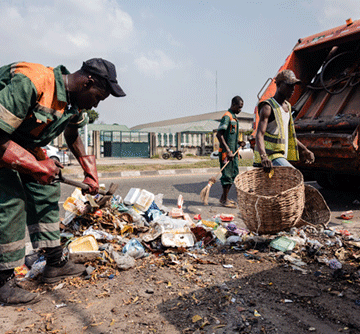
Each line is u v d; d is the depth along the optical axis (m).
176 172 11.18
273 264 2.62
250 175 3.49
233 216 4.30
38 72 1.85
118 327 1.81
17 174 2.03
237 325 1.78
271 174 3.42
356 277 2.31
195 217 4.35
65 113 2.06
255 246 2.99
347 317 1.82
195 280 2.35
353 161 4.77
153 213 3.87
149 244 3.06
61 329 1.81
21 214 2.04
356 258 2.65
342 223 4.07
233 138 5.33
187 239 3.06
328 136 4.79
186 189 7.24
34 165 1.86
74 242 2.78
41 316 1.95
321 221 3.59
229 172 5.27
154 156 22.25
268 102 3.61
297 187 2.88
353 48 5.81
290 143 3.85
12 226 1.99
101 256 2.71
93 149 19.59
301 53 6.07
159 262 2.72
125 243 3.07
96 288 2.29
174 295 2.14
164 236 3.00
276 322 1.79
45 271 2.37
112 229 3.42
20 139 1.99
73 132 2.46
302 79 6.18
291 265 2.58
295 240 2.96
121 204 3.95
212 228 3.64
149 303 2.05
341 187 6.49
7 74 1.86
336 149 4.78
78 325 1.85
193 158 22.53
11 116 1.75
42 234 2.29
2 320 1.91
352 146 4.58
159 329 1.77
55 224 2.33
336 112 5.38
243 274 2.45
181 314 1.91
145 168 11.37
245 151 13.95
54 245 2.32
